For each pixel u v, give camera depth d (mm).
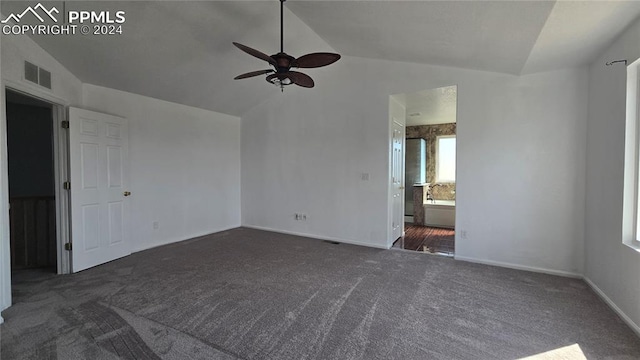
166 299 2668
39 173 4855
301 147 5207
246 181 5973
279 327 2205
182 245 4578
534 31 2340
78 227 3406
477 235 3678
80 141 3432
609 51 2572
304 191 5188
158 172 4562
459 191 3762
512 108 3434
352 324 2246
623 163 2344
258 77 4695
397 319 2318
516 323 2252
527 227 3398
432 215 6078
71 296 2732
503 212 3520
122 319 2316
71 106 3418
